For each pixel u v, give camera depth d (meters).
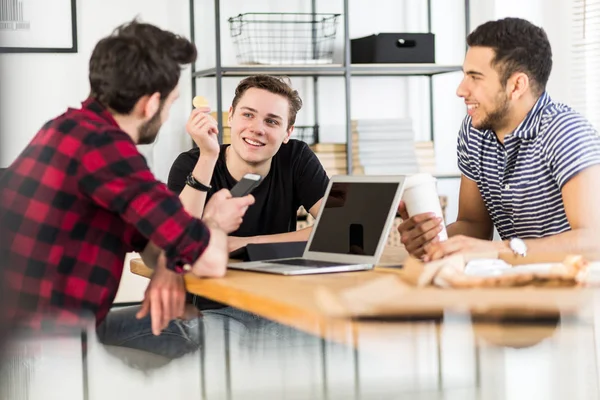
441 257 1.80
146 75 1.74
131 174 1.64
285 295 1.44
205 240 1.66
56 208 1.67
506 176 2.36
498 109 2.27
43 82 4.28
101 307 1.71
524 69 2.23
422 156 4.52
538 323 1.30
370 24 4.78
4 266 1.67
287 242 2.05
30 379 1.63
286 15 4.61
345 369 1.47
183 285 1.79
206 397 1.56
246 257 2.01
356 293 1.34
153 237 1.64
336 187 1.98
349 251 1.88
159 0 4.45
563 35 4.46
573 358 1.33
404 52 4.40
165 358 1.66
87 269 1.70
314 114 4.69
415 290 1.35
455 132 4.92
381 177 1.89
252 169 2.62
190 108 4.53
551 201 2.29
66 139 1.67
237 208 1.82
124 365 1.67
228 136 4.20
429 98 4.86
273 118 2.58
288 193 2.67
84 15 4.33
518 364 1.32
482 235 2.54
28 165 1.69
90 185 1.64
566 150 2.18
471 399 1.35
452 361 1.34
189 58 1.83
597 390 1.32
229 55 4.57
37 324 1.66
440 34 4.87
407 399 1.36
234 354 1.64
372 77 4.79
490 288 1.37
